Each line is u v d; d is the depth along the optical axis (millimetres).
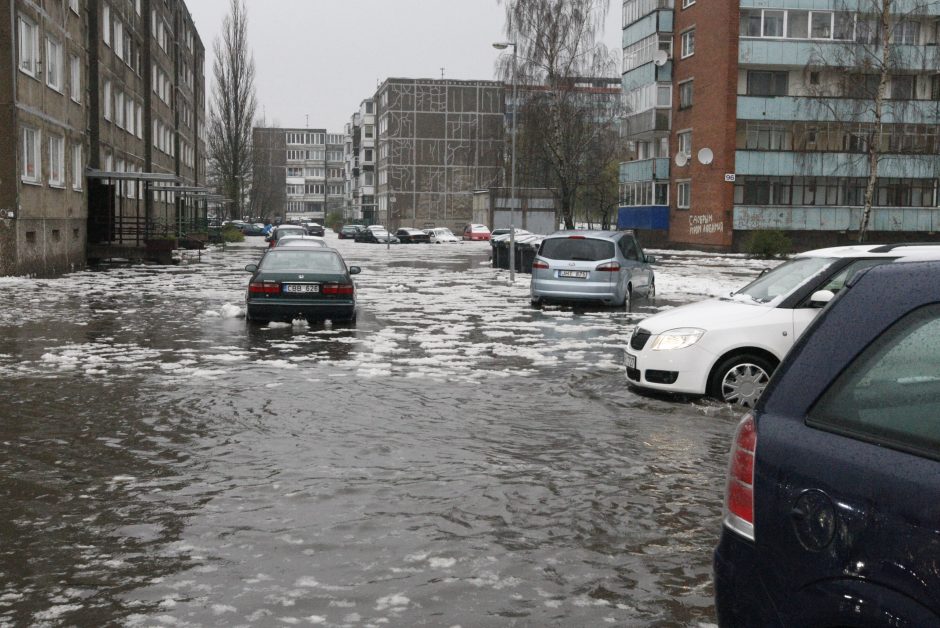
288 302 15836
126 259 40344
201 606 4305
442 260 45250
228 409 8867
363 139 136125
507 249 35906
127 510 5766
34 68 27719
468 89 110375
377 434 7895
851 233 51594
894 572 2408
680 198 57125
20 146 26375
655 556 5090
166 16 59000
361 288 25781
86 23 36250
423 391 9953
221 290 24000
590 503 6023
